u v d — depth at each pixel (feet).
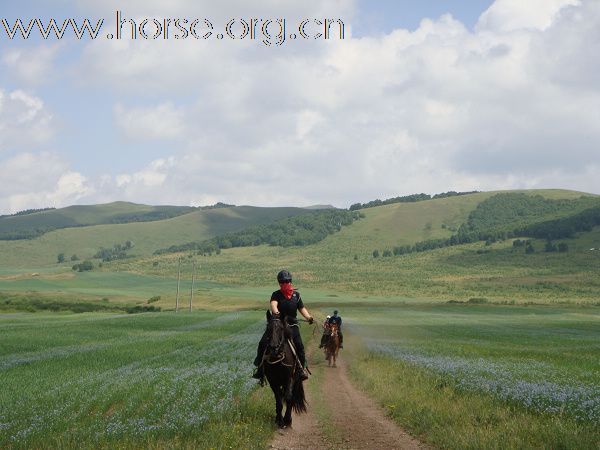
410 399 48.93
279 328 41.68
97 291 535.60
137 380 63.31
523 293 600.80
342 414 46.98
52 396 52.37
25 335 144.05
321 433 39.81
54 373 73.51
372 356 98.22
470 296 582.76
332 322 93.97
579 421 37.11
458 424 37.88
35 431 36.50
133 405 46.26
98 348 112.98
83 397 51.60
